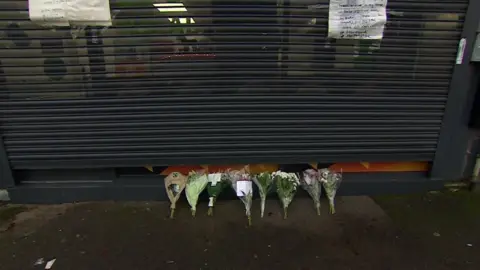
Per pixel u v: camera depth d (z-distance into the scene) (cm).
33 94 292
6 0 268
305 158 322
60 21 272
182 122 305
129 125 304
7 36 276
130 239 271
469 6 287
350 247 262
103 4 271
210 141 312
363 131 316
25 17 272
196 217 302
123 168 330
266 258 250
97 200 326
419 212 307
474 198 328
